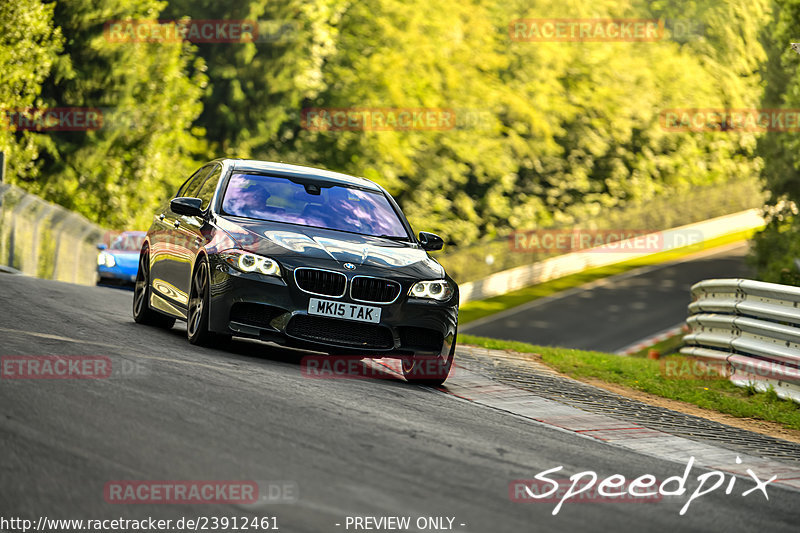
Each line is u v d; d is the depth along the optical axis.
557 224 168.62
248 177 32.84
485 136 195.12
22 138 112.94
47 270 83.69
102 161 127.88
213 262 28.94
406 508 15.53
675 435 26.66
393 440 20.12
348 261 28.88
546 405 28.98
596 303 139.88
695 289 45.50
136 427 18.27
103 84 129.25
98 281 65.00
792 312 35.47
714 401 34.62
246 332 28.22
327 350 28.53
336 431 20.16
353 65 182.62
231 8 160.25
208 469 16.30
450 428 22.44
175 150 141.62
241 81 161.88
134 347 27.91
